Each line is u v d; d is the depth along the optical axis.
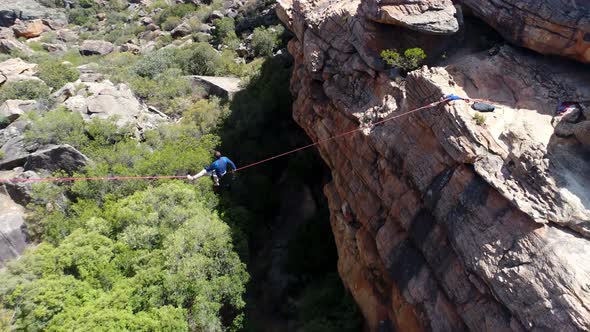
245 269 18.31
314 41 19.28
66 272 15.79
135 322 13.49
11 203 19.97
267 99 28.77
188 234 17.12
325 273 20.59
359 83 16.50
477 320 9.77
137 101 30.44
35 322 13.44
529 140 10.39
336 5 19.38
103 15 71.12
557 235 8.98
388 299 14.58
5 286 14.38
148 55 40.25
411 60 14.38
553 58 13.34
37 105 26.52
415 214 12.50
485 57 14.07
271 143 28.25
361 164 15.52
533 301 8.55
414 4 14.39
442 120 11.57
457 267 10.64
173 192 18.91
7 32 57.59
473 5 14.52
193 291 15.66
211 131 28.25
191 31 52.34
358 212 15.84
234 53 42.47
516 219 9.58
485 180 10.19
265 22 45.59
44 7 70.88
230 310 18.17
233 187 23.94
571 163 9.90
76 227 18.30
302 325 17.75
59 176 20.34
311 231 22.14
